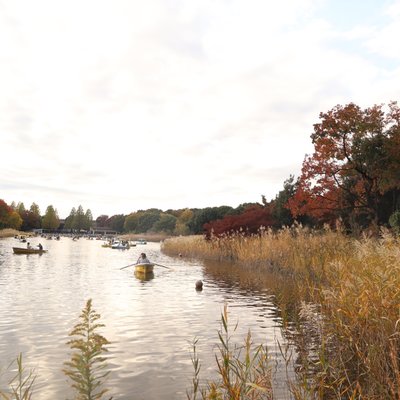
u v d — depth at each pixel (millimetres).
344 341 8172
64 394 7020
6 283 21531
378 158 28031
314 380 6836
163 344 10109
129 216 197250
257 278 23750
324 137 30375
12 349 9641
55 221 195375
